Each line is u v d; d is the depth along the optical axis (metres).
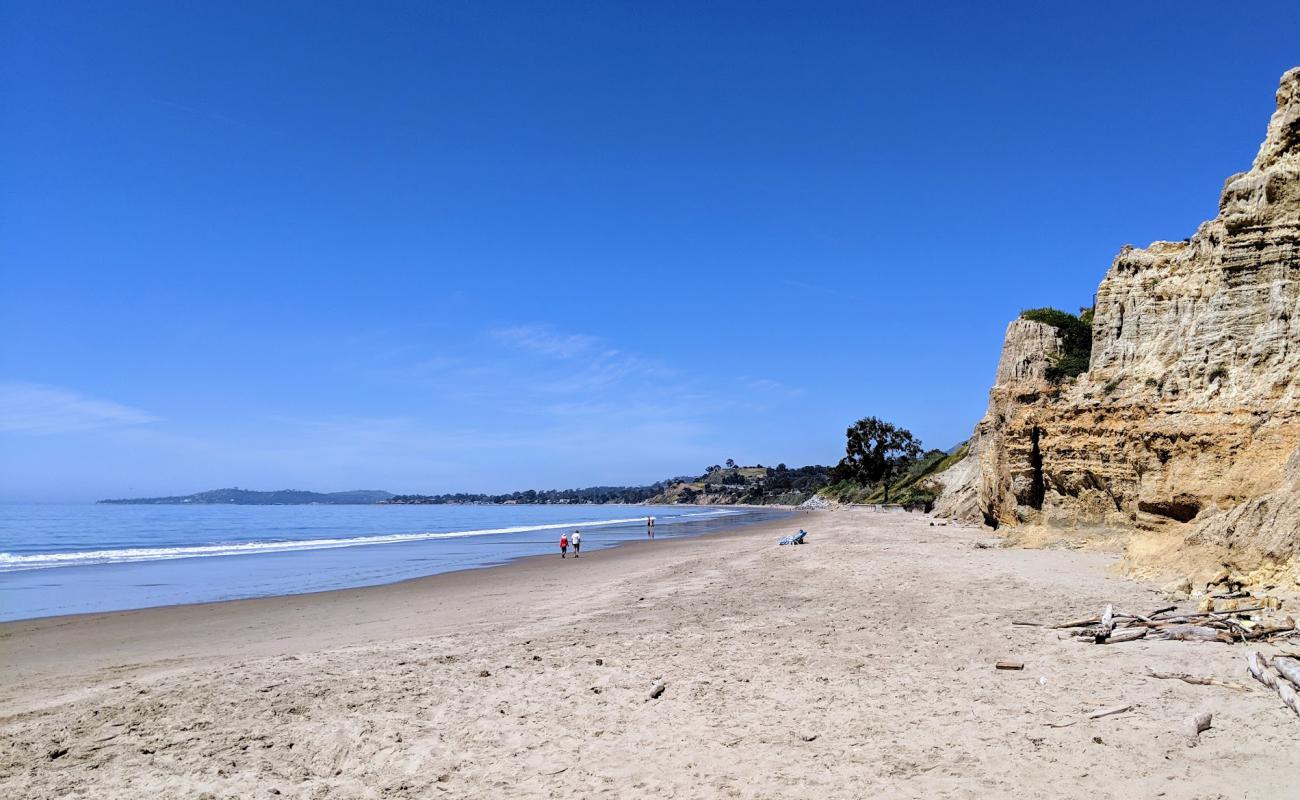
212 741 7.93
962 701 8.47
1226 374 22.75
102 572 31.45
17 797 6.54
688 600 17.73
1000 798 5.97
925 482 98.00
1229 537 15.07
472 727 8.22
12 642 15.64
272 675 11.04
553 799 6.34
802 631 12.90
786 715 8.27
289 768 7.15
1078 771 6.41
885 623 13.23
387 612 18.97
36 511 138.88
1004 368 47.28
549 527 81.31
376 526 84.62
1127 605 13.48
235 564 35.12
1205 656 9.68
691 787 6.47
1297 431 19.67
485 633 14.59
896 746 7.19
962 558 23.66
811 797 6.15
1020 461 30.48
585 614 16.61
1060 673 9.40
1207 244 27.31
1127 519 25.27
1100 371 29.61
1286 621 10.55
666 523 88.00
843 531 44.72
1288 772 6.17
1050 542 26.52
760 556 29.61
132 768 7.20
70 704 9.78
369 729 8.19
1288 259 21.95
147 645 15.15
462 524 92.44
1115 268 31.53
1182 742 6.90
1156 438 22.97
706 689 9.42
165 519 101.56
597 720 8.36
